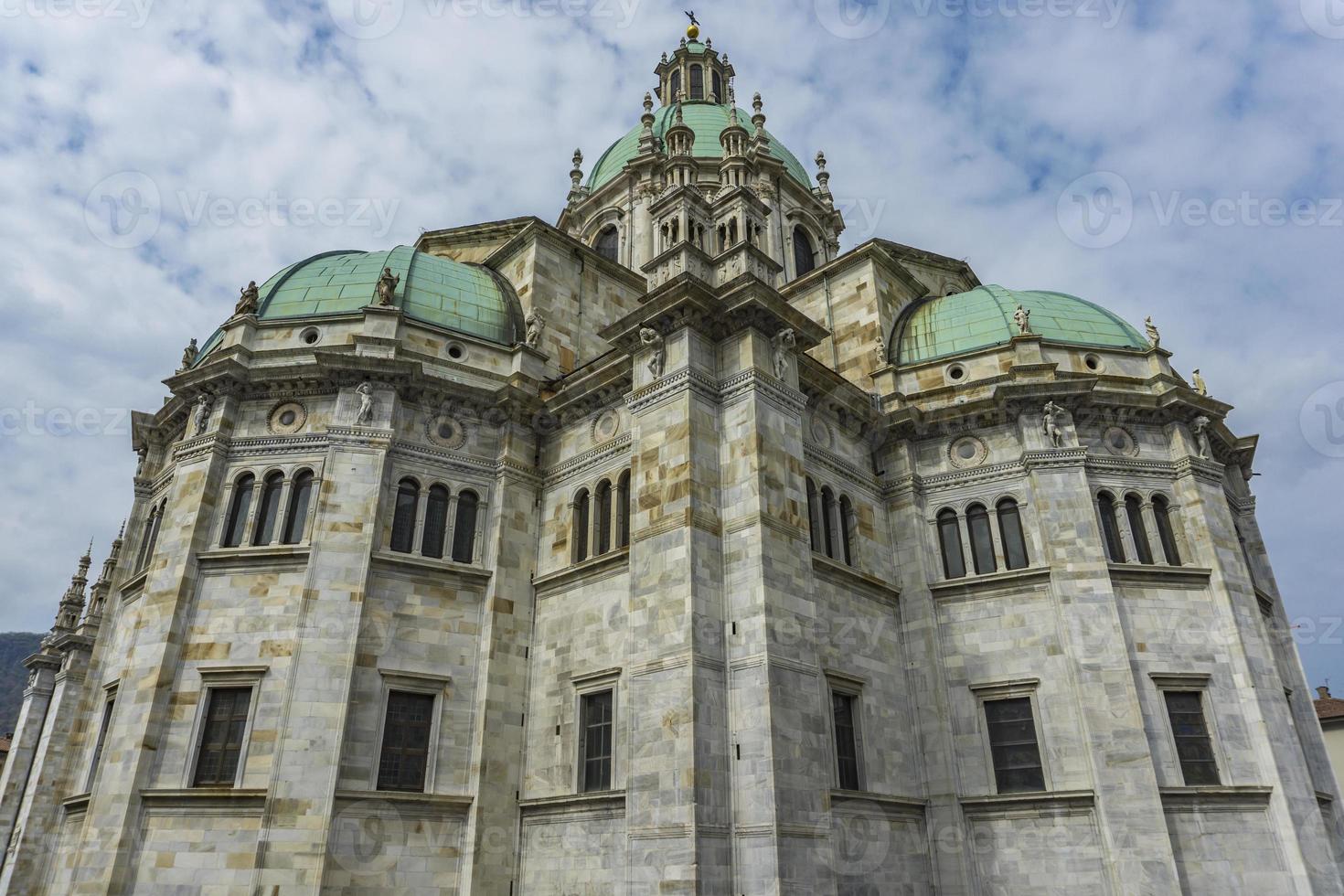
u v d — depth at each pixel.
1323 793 36.09
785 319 31.25
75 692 54.56
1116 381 37.72
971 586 35.03
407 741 30.47
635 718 26.80
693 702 25.27
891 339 43.34
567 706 31.42
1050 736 31.72
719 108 64.81
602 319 44.28
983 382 38.31
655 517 28.98
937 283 53.19
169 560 32.00
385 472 33.12
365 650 30.47
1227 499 40.31
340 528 31.69
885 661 34.00
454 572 33.28
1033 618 33.56
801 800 24.97
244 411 34.78
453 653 32.34
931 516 37.31
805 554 29.03
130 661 30.91
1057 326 40.62
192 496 32.88
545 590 34.41
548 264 42.41
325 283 38.88
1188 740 31.69
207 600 31.39
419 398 35.16
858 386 42.28
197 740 29.31
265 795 27.83
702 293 30.27
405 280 39.28
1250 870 29.69
